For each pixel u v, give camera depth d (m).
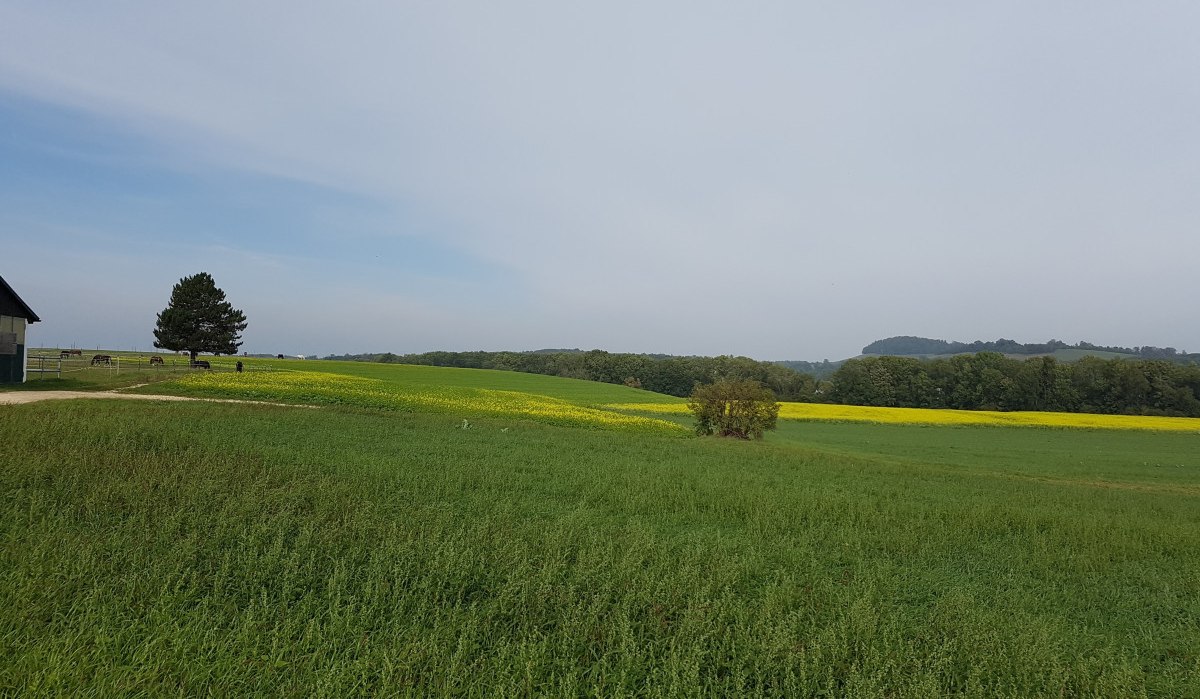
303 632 5.57
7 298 28.97
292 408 23.50
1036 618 6.98
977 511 12.53
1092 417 65.25
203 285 56.78
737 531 10.40
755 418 29.94
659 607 6.64
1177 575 9.27
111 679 4.52
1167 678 5.96
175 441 13.52
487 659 5.37
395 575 6.77
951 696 5.26
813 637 6.05
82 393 26.00
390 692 4.69
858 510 12.09
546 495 12.28
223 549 7.32
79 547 6.82
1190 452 37.62
